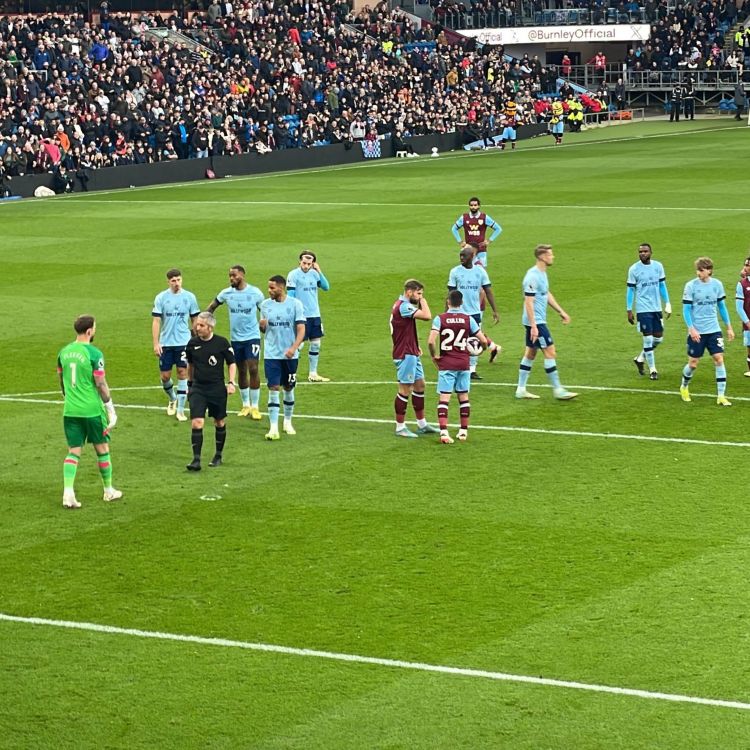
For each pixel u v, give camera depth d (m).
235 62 134.75
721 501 31.80
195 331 34.97
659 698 22.25
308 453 36.62
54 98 112.56
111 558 29.05
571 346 49.06
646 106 178.12
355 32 157.00
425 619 25.47
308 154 125.56
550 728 21.36
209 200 97.31
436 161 126.88
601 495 32.41
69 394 32.34
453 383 37.34
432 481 33.84
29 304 58.81
